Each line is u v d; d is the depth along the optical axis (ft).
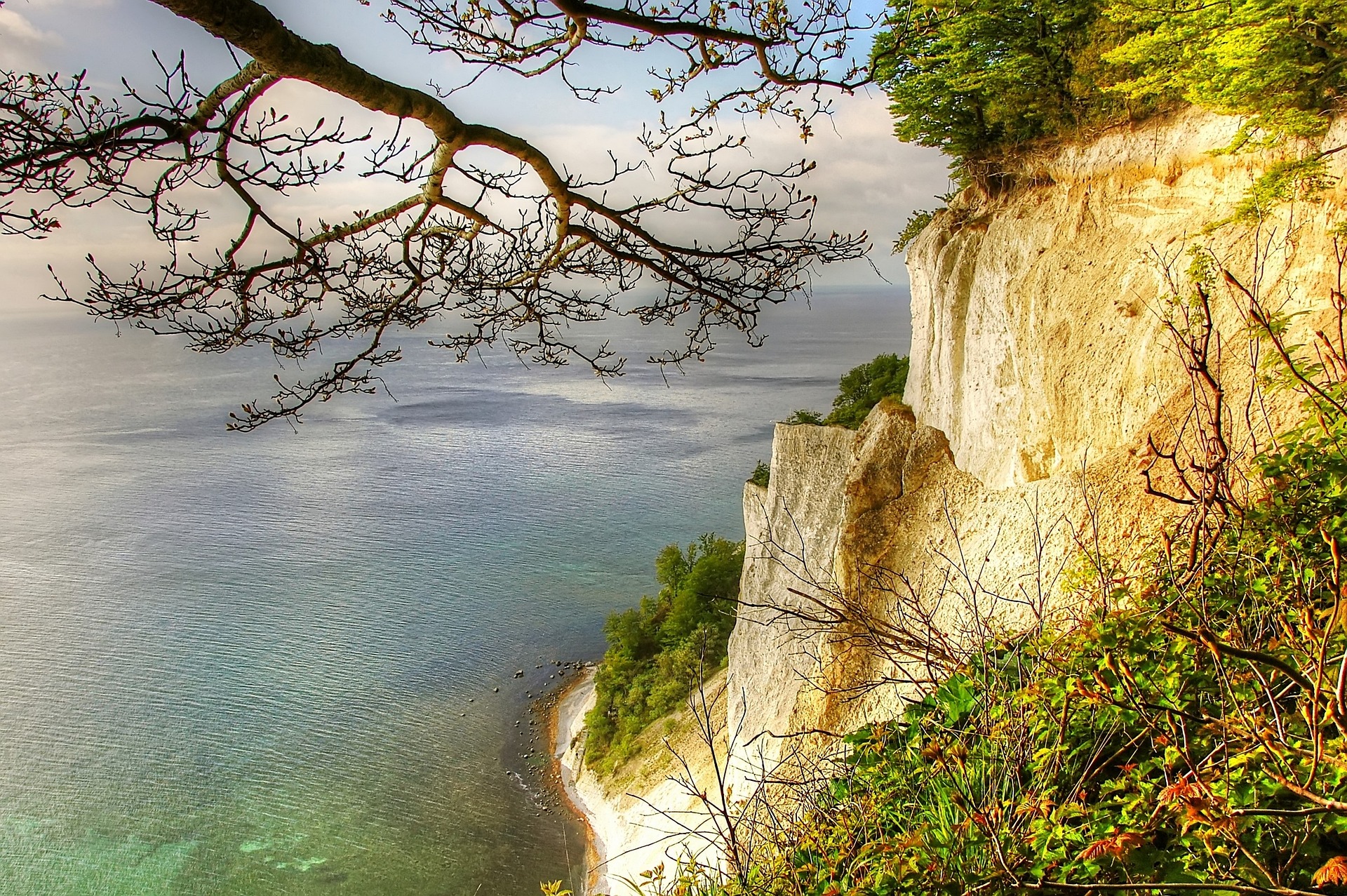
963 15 24.66
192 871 176.65
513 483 518.37
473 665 259.39
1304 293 36.91
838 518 72.69
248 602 328.70
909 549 60.59
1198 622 15.08
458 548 387.55
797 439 80.18
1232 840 10.05
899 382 139.33
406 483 529.45
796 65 19.03
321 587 343.26
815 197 19.70
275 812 193.06
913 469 63.77
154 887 173.27
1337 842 10.76
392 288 19.29
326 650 278.87
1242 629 15.12
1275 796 11.43
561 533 402.72
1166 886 9.89
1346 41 34.78
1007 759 15.88
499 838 172.04
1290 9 34.42
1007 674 19.58
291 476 563.48
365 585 342.03
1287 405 30.53
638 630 203.51
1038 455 54.34
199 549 404.77
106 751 222.69
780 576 79.00
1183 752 11.41
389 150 16.74
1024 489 49.44
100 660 279.69
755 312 20.62
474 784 193.16
